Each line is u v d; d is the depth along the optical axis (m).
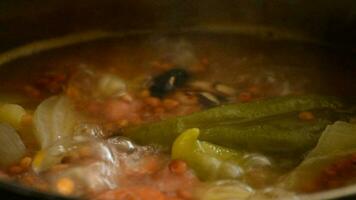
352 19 0.38
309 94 0.34
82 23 0.38
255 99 0.34
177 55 0.38
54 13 0.37
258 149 0.30
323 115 0.32
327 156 0.29
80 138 0.30
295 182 0.28
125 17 0.39
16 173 0.28
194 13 0.39
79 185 0.27
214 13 0.39
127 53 0.38
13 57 0.37
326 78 0.36
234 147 0.30
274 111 0.32
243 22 0.39
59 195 0.23
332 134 0.30
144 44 0.39
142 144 0.31
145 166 0.29
